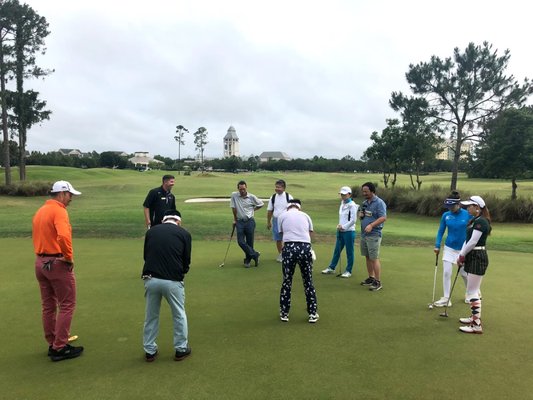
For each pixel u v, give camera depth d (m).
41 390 3.74
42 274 4.37
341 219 8.18
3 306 6.08
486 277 7.96
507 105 23.52
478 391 3.70
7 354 4.52
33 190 31.98
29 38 33.84
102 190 40.03
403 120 26.83
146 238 4.45
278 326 5.33
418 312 5.93
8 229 13.86
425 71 24.62
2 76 33.69
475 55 23.45
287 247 5.50
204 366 4.20
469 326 5.24
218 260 9.54
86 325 5.34
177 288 4.31
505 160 21.72
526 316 5.77
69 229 4.41
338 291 7.03
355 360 4.33
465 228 6.04
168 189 8.12
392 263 9.25
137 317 5.62
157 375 4.01
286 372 4.05
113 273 8.05
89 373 4.07
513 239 12.81
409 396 3.61
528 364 4.26
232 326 5.32
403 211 21.97
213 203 27.70
